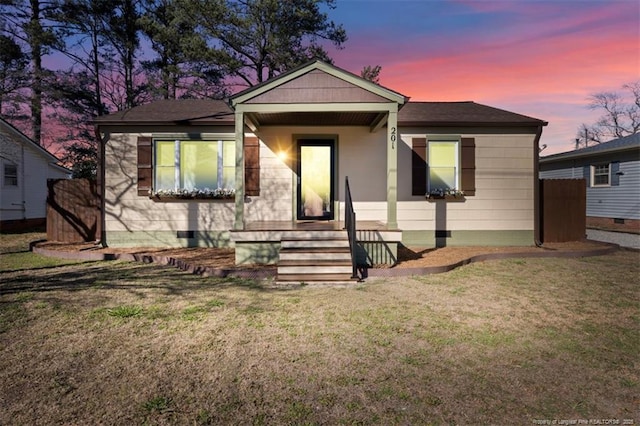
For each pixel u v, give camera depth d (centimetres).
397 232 720
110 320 419
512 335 380
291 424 233
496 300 504
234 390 273
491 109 1076
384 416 242
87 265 748
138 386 278
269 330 391
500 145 956
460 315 441
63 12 1995
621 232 1410
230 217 939
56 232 1017
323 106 712
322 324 409
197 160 940
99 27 2105
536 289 561
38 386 277
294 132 934
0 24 1875
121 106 2283
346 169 942
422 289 562
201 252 868
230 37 1906
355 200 942
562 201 1016
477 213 959
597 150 1636
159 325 404
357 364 315
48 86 1970
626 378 293
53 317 428
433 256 812
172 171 938
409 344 357
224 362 318
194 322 413
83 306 470
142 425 230
